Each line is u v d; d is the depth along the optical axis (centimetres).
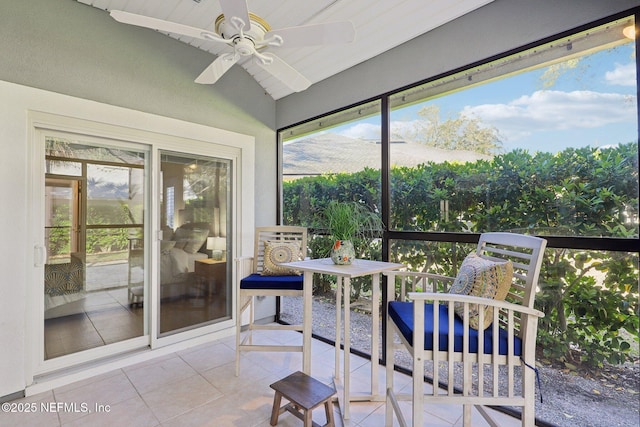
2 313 200
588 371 170
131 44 257
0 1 203
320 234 317
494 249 175
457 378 224
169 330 282
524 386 138
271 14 233
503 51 196
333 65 286
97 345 247
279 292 240
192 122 292
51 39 221
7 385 201
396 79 251
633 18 157
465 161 219
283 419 189
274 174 362
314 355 277
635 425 156
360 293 287
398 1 209
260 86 347
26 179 209
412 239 244
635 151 156
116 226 257
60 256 231
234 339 308
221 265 318
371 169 276
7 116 201
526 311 138
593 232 167
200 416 190
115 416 189
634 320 157
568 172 176
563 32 174
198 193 302
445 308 179
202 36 164
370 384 227
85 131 236
